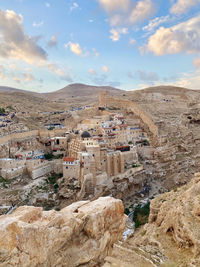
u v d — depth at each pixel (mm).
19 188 60938
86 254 14781
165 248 27672
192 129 123500
